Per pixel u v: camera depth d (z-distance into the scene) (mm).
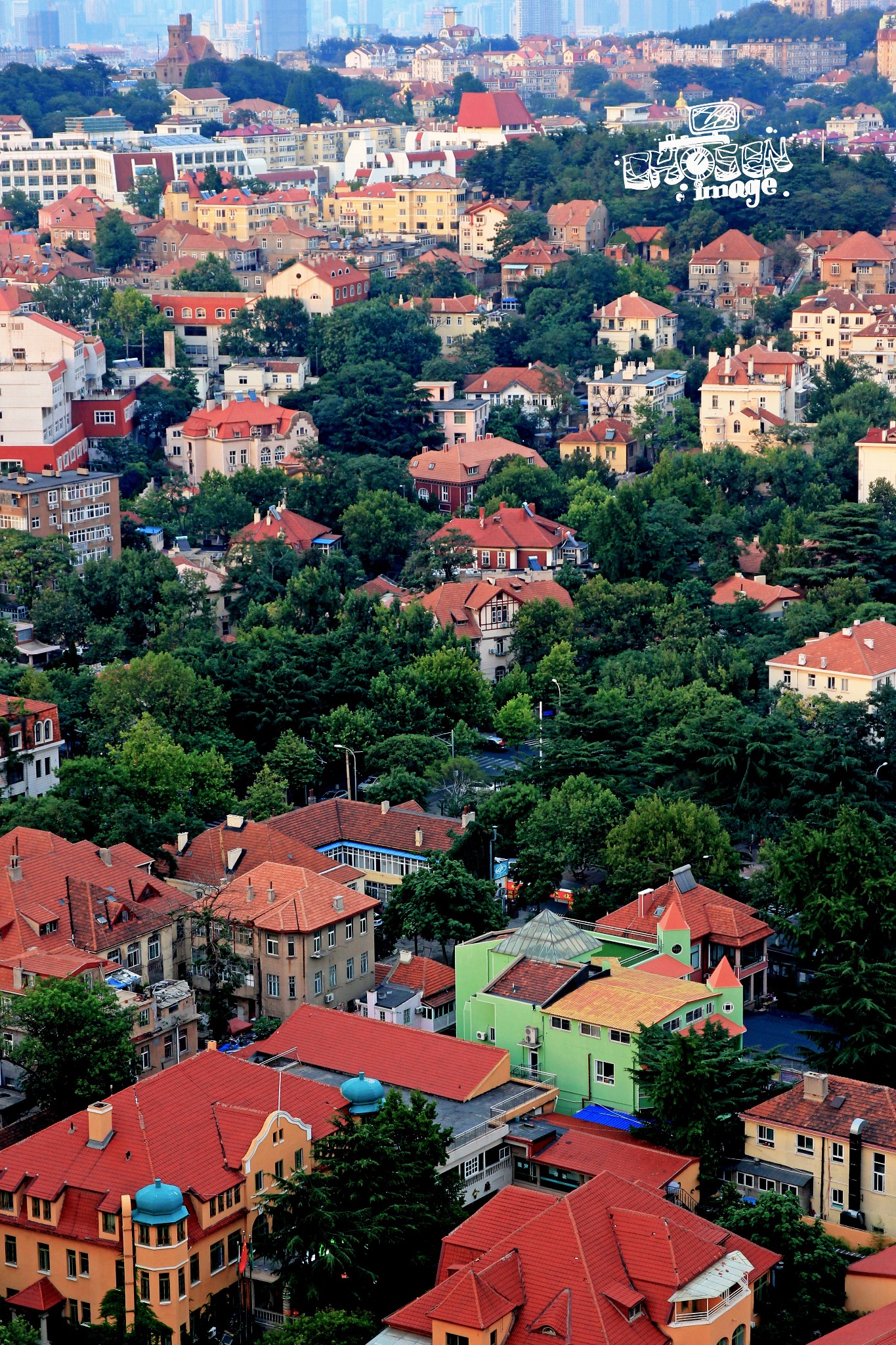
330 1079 180750
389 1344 145750
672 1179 167500
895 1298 156750
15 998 185125
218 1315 157625
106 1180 157875
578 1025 185750
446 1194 163625
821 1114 173625
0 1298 158000
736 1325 150000
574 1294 145375
